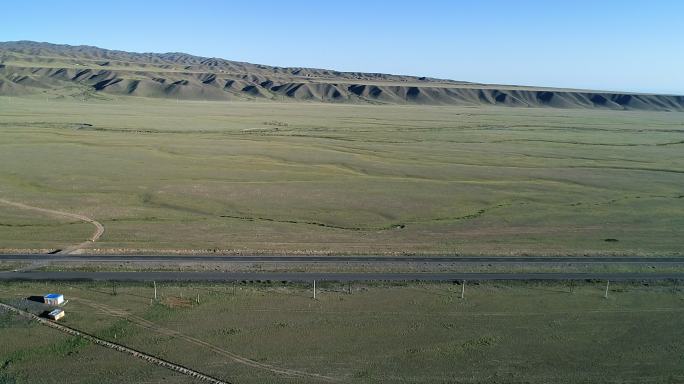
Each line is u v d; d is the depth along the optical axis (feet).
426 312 144.66
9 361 115.65
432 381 112.68
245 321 136.56
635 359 123.54
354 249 193.57
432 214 249.34
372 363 119.03
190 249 187.93
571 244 207.41
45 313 137.69
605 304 152.05
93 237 199.93
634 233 224.33
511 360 121.90
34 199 253.65
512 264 181.68
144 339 126.62
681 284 167.12
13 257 175.32
